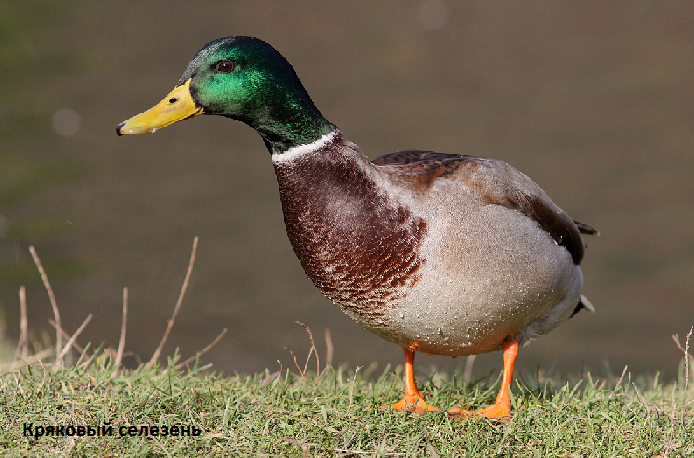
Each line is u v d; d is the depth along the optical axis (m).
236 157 19.56
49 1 29.16
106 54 25.19
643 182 16.88
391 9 30.75
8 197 16.69
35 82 22.97
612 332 11.88
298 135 4.99
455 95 22.97
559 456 4.69
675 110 20.66
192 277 13.80
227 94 4.97
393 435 4.84
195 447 4.55
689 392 6.02
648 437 4.80
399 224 4.83
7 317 12.11
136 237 15.21
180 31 27.59
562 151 18.73
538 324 5.54
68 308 12.49
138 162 19.02
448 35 28.14
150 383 5.30
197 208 16.61
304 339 11.66
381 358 10.84
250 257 14.58
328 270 4.98
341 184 4.90
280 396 5.34
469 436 4.82
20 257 14.29
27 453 4.39
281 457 4.52
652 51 25.33
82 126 20.41
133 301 12.80
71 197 16.86
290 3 30.62
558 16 29.48
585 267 14.04
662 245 14.48
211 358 10.88
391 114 21.56
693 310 12.40
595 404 5.29
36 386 5.19
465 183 5.07
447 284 4.88
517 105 21.98
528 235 5.12
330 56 26.31
